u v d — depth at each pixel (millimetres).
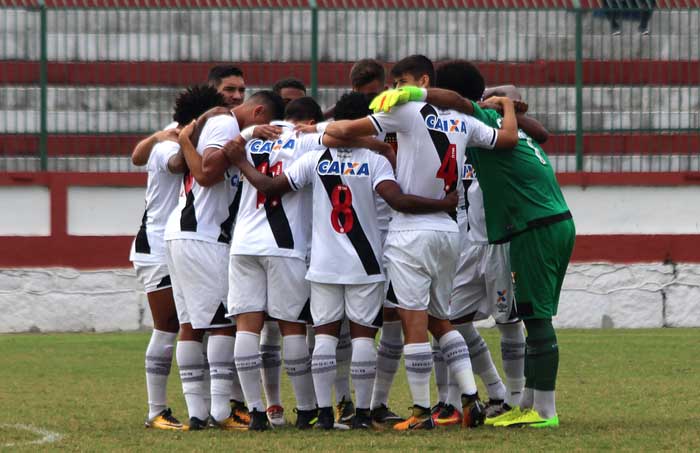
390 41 59344
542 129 28047
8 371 40812
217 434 26234
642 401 32344
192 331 27562
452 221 26641
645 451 23438
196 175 26812
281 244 26719
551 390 27203
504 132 26656
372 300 26578
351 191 26422
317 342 26812
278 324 27750
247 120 28641
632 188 58781
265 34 59344
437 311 27062
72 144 58875
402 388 36094
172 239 27297
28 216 57406
